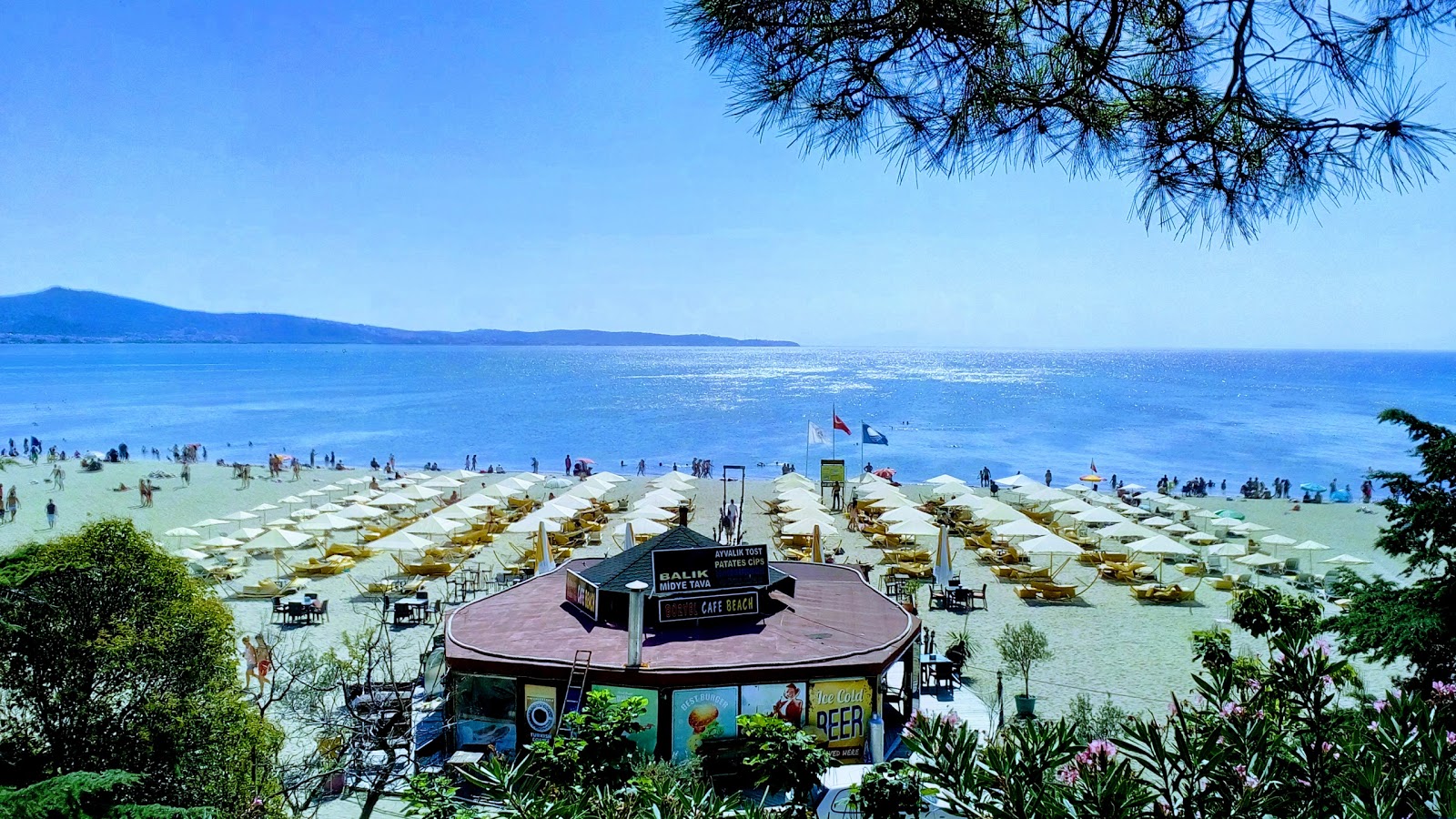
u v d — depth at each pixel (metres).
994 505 36.88
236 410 113.56
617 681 14.52
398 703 13.48
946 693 18.91
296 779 11.99
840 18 3.48
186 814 7.14
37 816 6.46
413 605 24.39
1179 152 3.56
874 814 5.82
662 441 87.25
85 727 9.68
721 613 16.91
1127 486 50.94
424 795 6.11
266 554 34.00
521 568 31.72
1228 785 4.11
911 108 3.62
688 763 9.62
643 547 17.95
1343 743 4.27
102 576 9.96
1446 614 9.27
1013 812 4.06
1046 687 19.73
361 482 51.59
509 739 15.03
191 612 10.50
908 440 88.25
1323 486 60.88
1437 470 9.97
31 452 68.25
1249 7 3.28
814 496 40.06
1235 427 101.38
